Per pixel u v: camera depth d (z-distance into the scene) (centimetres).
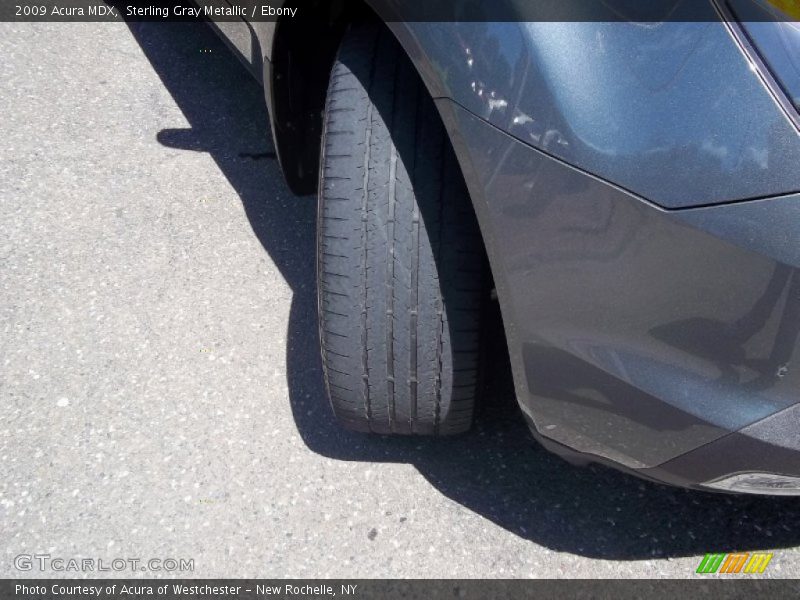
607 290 115
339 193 143
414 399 153
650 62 107
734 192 102
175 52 331
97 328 207
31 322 207
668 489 171
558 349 124
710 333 111
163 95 303
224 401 189
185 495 168
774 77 102
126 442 179
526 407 137
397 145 141
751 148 101
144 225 241
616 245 111
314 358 201
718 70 103
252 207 251
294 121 194
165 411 186
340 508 167
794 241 100
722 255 105
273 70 178
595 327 118
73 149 270
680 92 105
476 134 118
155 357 199
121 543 158
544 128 112
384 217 141
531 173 114
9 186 251
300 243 238
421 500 168
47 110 288
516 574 155
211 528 162
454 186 139
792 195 100
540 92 111
